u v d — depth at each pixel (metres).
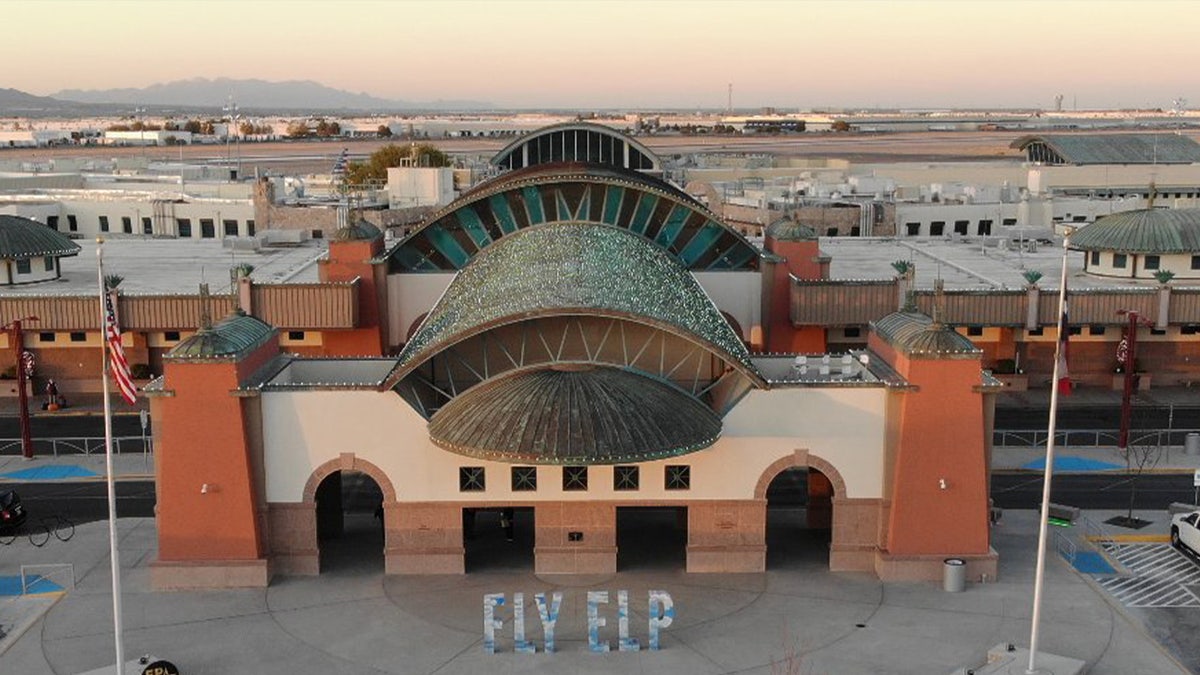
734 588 42.22
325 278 64.31
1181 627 39.06
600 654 37.03
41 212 117.75
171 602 41.12
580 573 43.56
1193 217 75.44
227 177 156.25
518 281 45.59
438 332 43.97
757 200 116.75
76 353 71.81
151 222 118.88
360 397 42.38
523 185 60.56
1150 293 67.31
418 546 43.38
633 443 39.06
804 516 50.62
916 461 42.34
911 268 64.44
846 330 67.88
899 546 42.78
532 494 42.94
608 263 47.12
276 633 38.59
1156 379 73.62
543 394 40.19
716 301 64.50
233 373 41.47
